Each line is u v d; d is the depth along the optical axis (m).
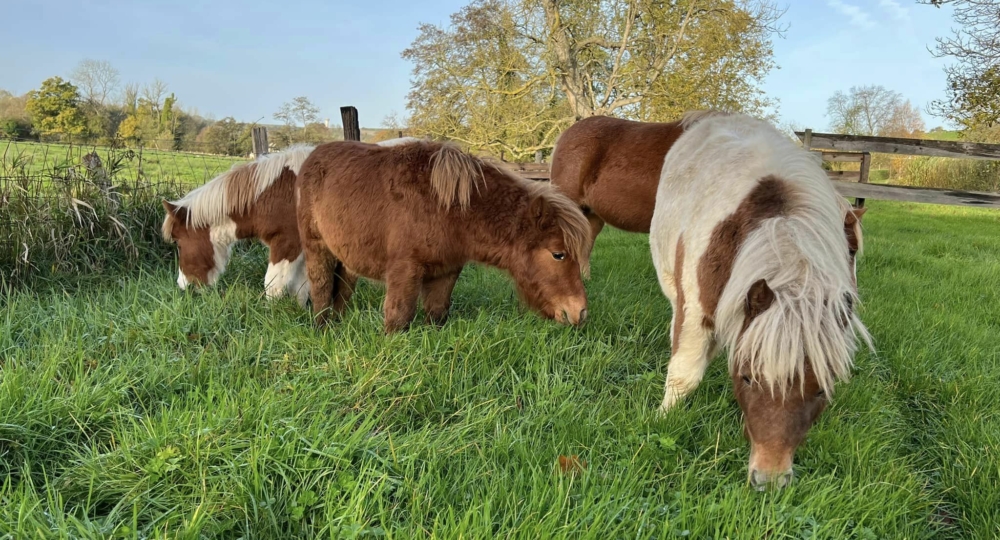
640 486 2.17
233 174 4.61
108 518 1.79
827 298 2.02
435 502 2.01
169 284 4.68
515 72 17.73
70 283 4.57
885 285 5.47
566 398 2.95
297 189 3.96
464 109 18.03
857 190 9.48
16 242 4.46
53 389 2.59
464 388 2.99
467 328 3.52
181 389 2.85
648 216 4.54
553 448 2.41
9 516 1.72
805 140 9.85
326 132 19.41
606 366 3.41
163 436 2.15
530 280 3.49
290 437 2.22
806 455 2.56
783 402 2.04
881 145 9.69
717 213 2.62
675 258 2.95
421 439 2.35
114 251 5.17
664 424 2.68
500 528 1.82
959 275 6.07
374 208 3.50
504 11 16.98
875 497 2.23
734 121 3.59
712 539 1.94
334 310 4.21
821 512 2.09
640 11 16.17
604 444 2.50
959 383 3.34
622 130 4.84
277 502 1.93
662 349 3.82
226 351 3.31
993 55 11.70
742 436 2.64
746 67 16.23
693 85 15.77
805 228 2.27
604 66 18.94
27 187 4.90
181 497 1.92
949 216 13.27
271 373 3.08
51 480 2.09
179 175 7.04
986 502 2.28
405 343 3.28
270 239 4.62
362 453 2.21
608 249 7.43
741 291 2.19
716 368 3.45
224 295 4.40
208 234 4.69
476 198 3.45
